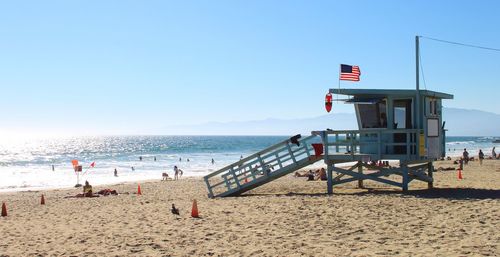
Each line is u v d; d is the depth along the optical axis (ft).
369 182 89.81
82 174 185.88
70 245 40.55
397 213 49.39
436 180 94.63
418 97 65.31
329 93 67.67
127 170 205.77
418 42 65.82
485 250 33.14
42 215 63.98
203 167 219.41
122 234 44.55
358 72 69.62
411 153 66.39
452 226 41.93
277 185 91.45
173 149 459.32
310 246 36.86
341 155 67.82
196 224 48.37
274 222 47.39
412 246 35.42
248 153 360.07
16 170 210.59
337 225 44.70
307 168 190.19
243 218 50.49
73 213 64.08
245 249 36.83
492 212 47.93
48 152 437.17
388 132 65.36
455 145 499.10
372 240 38.04
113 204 75.77
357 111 70.03
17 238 44.88
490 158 211.20
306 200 60.85
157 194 92.89
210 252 36.29
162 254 36.27
